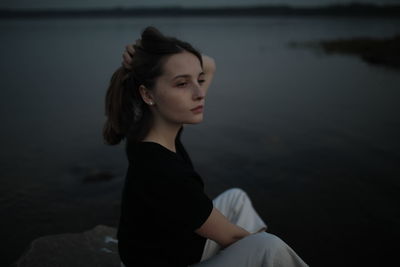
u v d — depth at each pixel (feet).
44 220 15.29
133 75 5.21
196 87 5.10
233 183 19.89
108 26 447.42
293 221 15.20
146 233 5.17
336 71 63.05
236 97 45.01
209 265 5.43
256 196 18.01
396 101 37.88
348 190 17.97
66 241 8.79
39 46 138.10
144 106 5.33
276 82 55.16
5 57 97.50
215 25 419.74
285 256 5.11
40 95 47.34
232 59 87.56
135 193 4.99
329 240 13.55
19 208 16.37
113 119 5.52
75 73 68.80
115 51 115.24
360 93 43.29
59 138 28.58
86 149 25.89
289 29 270.87
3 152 24.97
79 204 17.12
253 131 30.19
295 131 29.32
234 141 27.66
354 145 24.84
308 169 21.21
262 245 5.12
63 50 120.37
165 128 5.38
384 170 20.15
